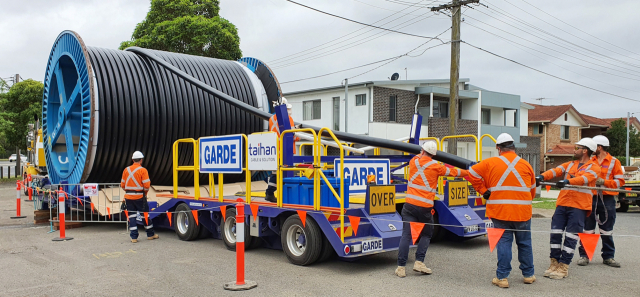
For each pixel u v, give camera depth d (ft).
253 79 46.98
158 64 40.57
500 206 19.29
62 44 41.37
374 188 22.81
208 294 18.72
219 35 76.43
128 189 30.94
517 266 23.47
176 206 32.63
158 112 38.78
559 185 19.77
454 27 51.39
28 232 35.19
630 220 45.09
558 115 125.49
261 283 20.24
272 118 27.81
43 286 19.99
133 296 18.49
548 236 32.91
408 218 21.07
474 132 94.17
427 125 89.45
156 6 80.53
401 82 84.38
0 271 22.70
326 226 21.72
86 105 36.60
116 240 31.53
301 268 22.95
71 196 36.42
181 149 40.47
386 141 25.32
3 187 85.92
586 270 22.48
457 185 28.25
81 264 24.14
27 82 99.96
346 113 79.66
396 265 23.57
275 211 24.67
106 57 38.27
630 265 23.53
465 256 25.85
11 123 97.45
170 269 22.97
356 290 19.06
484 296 18.12
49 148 44.78
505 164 19.26
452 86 51.39
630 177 56.54
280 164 24.45
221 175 28.60
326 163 29.22
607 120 167.73
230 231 27.99
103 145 36.27
